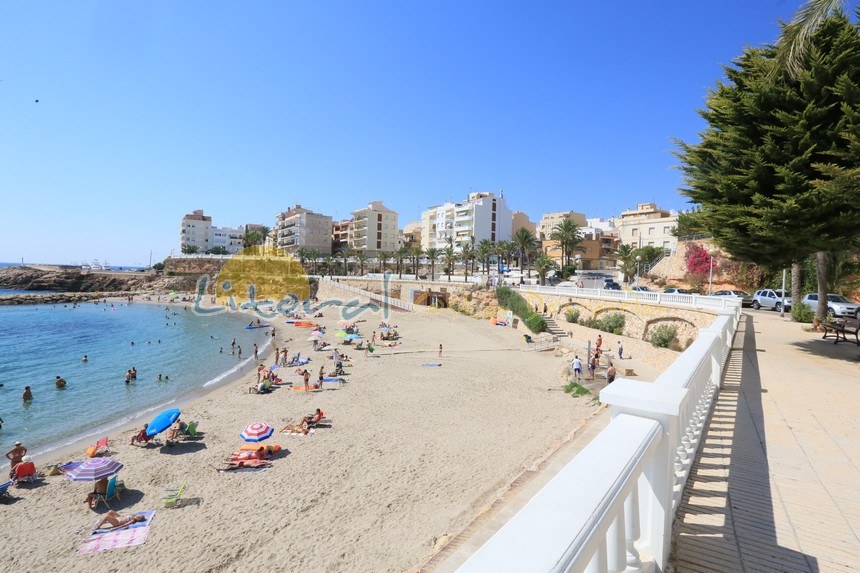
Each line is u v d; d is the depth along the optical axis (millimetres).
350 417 21078
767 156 12078
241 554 11133
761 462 4785
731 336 13469
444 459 16016
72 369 35719
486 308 55438
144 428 18938
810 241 11617
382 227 117625
